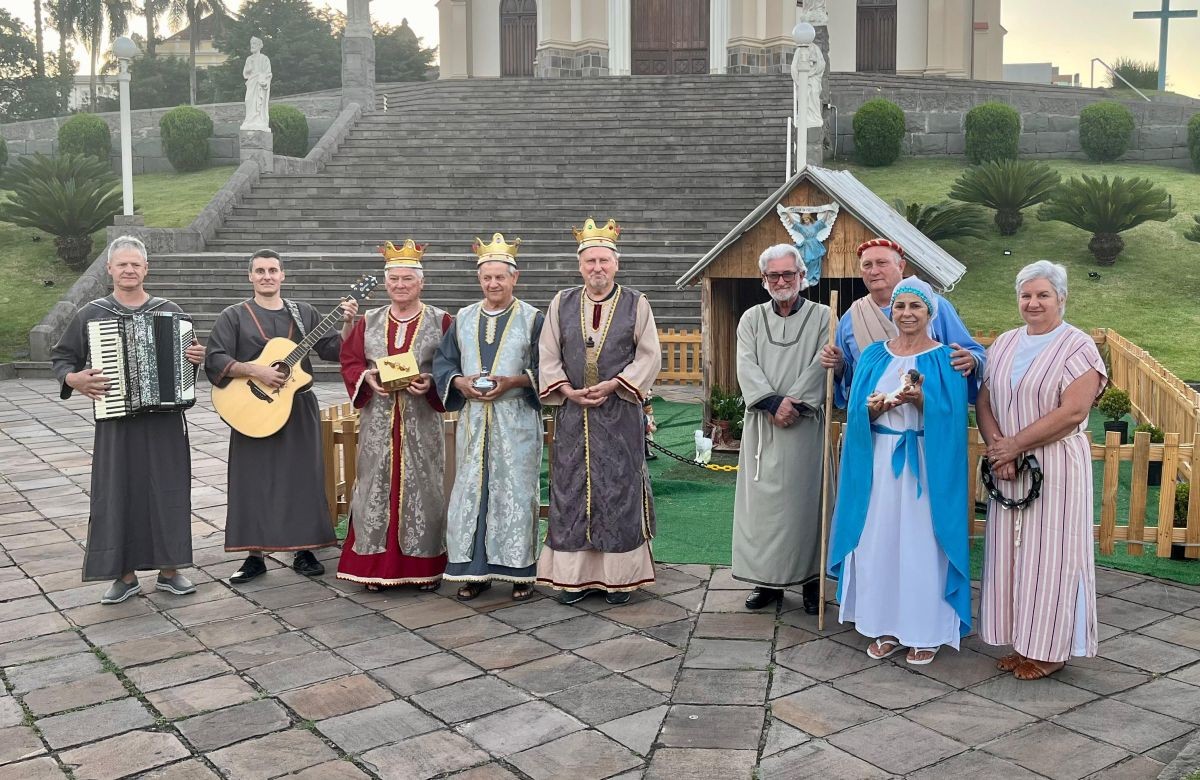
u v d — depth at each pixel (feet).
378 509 18.81
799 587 18.92
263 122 65.62
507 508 18.29
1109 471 20.38
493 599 18.60
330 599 18.65
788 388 17.29
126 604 18.42
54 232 60.70
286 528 19.43
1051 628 14.53
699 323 47.42
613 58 91.04
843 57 101.24
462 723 13.67
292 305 20.11
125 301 18.63
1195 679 14.83
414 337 18.94
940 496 15.17
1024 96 77.77
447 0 101.14
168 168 81.61
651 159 65.98
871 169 72.59
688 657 15.81
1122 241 56.44
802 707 14.05
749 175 62.59
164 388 18.20
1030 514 14.67
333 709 14.12
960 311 50.75
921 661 15.47
